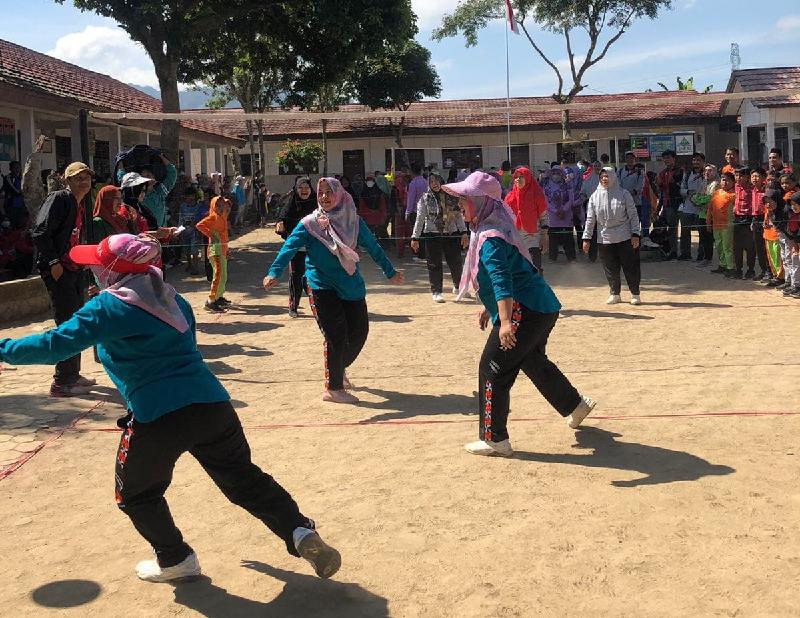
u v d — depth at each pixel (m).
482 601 3.70
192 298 13.59
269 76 30.77
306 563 4.16
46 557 4.33
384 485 5.12
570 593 3.73
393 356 8.88
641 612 3.54
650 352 8.59
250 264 18.62
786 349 8.45
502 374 5.47
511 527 4.43
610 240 11.50
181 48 19.25
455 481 5.14
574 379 7.55
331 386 7.14
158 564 4.00
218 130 32.22
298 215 11.02
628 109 34.59
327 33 20.81
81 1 18.05
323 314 7.06
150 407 3.63
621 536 4.27
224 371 8.41
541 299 5.46
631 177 17.67
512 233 5.45
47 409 7.11
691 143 26.39
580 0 27.12
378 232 20.00
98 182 12.88
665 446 5.61
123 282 3.64
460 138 36.25
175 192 18.36
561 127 34.09
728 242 14.05
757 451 5.43
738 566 3.89
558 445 5.75
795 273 11.73
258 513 3.89
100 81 26.84
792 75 24.47
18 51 21.47
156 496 3.91
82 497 5.15
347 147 37.16
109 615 3.74
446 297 12.95
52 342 3.45
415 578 3.94
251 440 6.16
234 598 3.85
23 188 12.95
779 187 12.40
